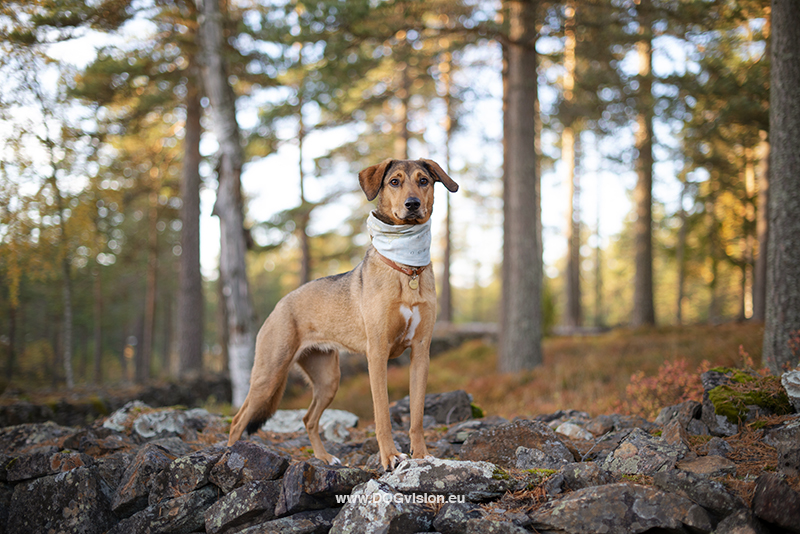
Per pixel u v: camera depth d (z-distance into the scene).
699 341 11.27
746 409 3.72
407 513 2.83
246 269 11.48
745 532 2.42
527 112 12.16
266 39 10.38
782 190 5.32
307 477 3.19
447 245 25.27
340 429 5.66
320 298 4.05
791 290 5.18
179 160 18.62
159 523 3.38
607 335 16.28
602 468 3.15
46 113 9.73
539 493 2.99
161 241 27.23
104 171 13.28
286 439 5.54
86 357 33.00
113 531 3.53
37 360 19.33
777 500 2.43
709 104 12.28
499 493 3.04
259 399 4.19
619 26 10.52
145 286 31.83
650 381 6.12
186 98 15.41
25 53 8.55
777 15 5.48
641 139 16.75
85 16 9.07
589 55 11.75
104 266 24.94
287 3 10.39
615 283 50.97
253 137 13.92
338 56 10.64
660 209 28.30
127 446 4.60
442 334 21.22
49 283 20.20
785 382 3.80
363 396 11.70
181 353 15.52
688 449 3.30
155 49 12.66
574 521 2.62
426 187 3.62
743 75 11.37
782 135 5.37
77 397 9.60
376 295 3.50
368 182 3.74
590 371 10.11
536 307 12.09
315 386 4.45
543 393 9.31
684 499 2.59
